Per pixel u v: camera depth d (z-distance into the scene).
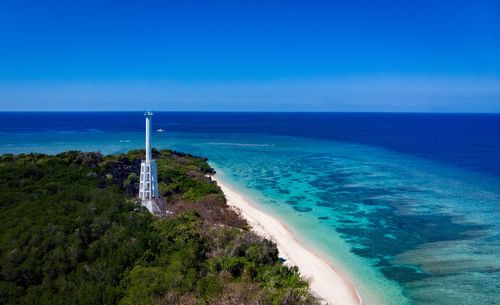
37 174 40.84
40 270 23.38
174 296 21.89
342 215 47.09
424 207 50.97
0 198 31.86
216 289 23.39
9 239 25.47
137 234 27.94
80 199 34.31
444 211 49.03
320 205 51.66
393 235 40.03
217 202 44.66
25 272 22.89
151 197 38.41
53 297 21.20
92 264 24.52
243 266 26.78
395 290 28.28
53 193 35.41
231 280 25.42
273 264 28.61
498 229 42.03
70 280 22.95
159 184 48.22
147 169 38.31
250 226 39.69
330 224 43.50
